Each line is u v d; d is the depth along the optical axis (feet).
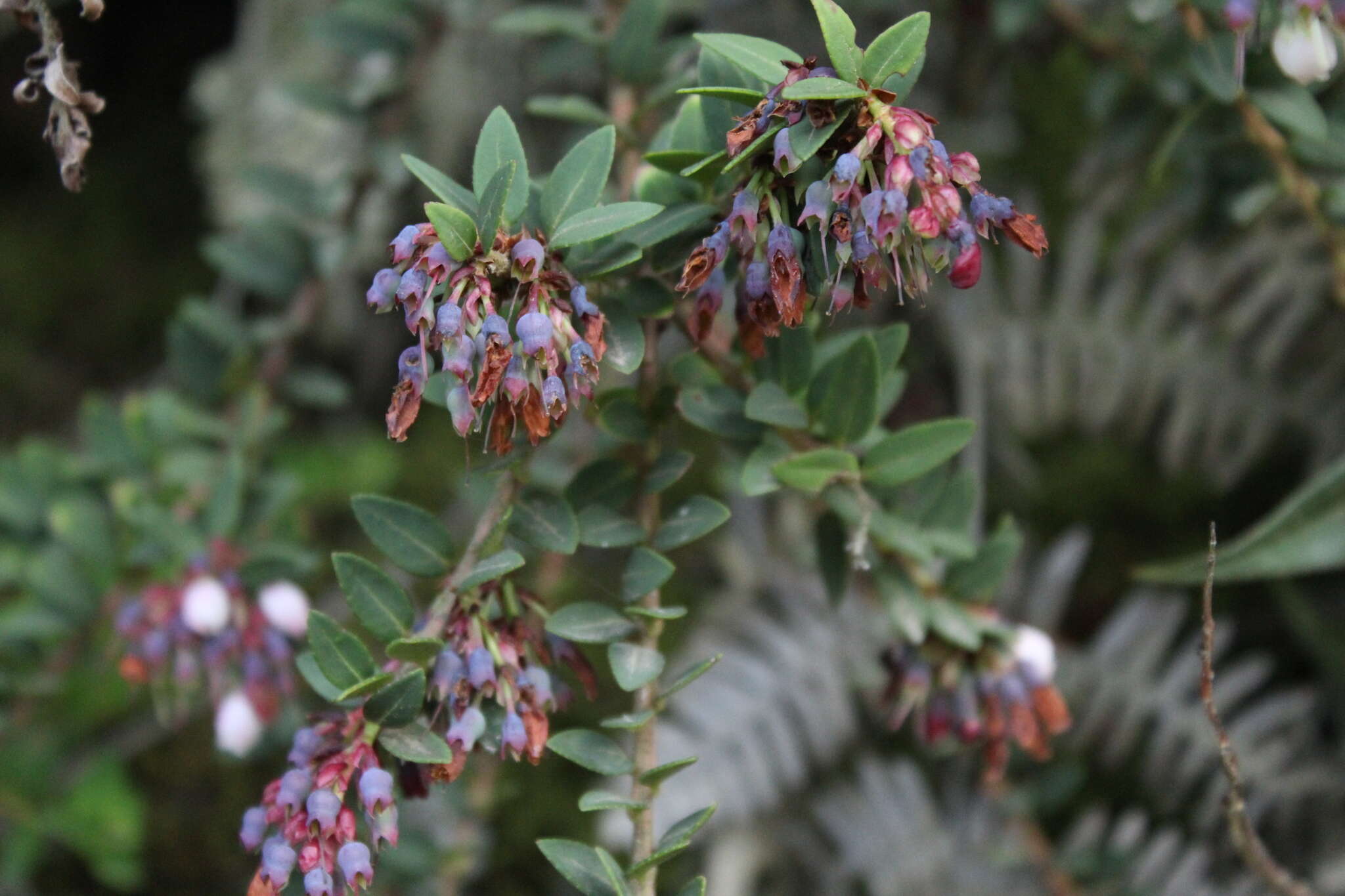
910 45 3.51
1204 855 4.46
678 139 3.73
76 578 4.38
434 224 3.51
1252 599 5.44
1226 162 4.32
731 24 4.89
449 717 3.64
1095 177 5.22
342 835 3.55
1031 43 5.18
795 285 3.53
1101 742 4.99
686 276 3.56
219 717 4.10
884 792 4.69
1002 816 4.60
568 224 3.57
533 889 5.16
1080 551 4.84
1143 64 4.26
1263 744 4.57
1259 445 5.02
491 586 3.64
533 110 3.95
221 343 4.54
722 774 4.61
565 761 5.33
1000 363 5.09
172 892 5.40
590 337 3.54
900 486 3.95
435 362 3.76
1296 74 3.84
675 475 3.75
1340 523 3.92
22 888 5.16
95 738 5.30
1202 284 4.94
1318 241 4.72
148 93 7.74
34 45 7.51
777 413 3.77
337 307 6.28
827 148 3.54
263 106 6.14
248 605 4.15
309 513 5.98
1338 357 4.92
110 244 7.35
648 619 3.68
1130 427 5.32
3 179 7.61
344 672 3.61
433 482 6.19
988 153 5.22
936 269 3.54
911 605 3.91
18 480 4.47
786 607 5.04
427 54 4.48
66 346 7.01
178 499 4.50
